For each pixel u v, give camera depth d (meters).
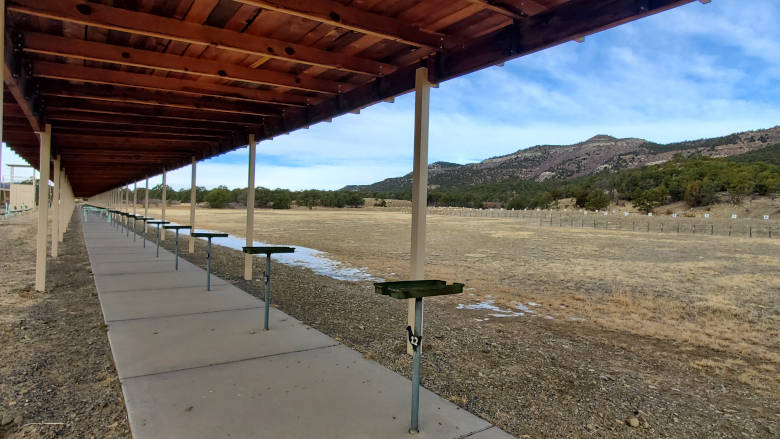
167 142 8.40
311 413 2.44
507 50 3.03
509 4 2.77
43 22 3.20
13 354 3.42
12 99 4.75
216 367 3.10
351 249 15.83
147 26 3.04
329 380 2.94
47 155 5.97
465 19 3.17
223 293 5.71
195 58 3.97
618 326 5.86
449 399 2.89
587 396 3.18
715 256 14.69
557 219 44.16
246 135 7.00
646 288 8.91
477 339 4.58
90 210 41.22
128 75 4.39
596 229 30.06
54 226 9.33
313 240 19.38
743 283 9.58
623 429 2.66
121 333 3.86
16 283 6.38
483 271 11.04
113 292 5.64
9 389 2.78
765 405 3.25
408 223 34.81
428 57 3.62
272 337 3.85
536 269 11.47
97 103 5.42
